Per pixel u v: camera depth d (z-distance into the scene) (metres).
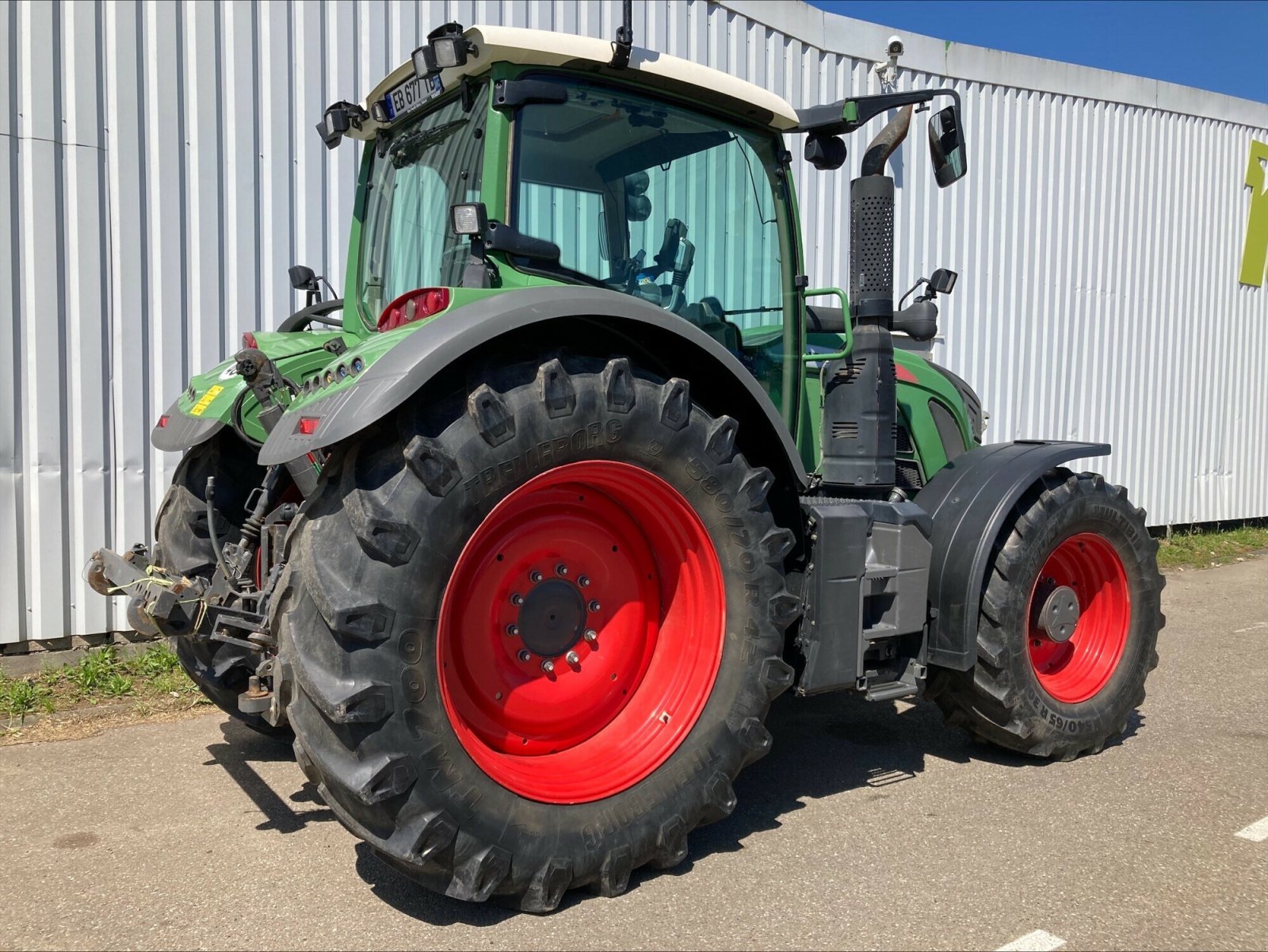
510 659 2.62
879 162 3.32
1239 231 9.33
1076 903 2.48
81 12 4.45
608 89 2.89
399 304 2.67
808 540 2.97
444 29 2.61
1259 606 6.43
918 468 3.99
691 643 2.76
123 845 2.84
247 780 3.36
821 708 4.22
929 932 2.34
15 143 4.35
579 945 2.28
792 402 3.39
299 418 2.36
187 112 4.75
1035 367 8.02
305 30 5.03
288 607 2.29
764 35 6.54
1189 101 8.76
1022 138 7.77
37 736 3.79
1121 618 3.73
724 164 3.18
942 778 3.39
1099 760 3.57
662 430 2.56
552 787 2.46
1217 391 9.34
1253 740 3.81
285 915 2.43
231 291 4.93
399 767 2.20
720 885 2.59
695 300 3.14
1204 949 2.27
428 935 2.33
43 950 2.26
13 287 4.39
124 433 4.69
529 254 2.71
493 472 2.33
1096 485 3.61
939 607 3.33
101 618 4.68
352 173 5.23
